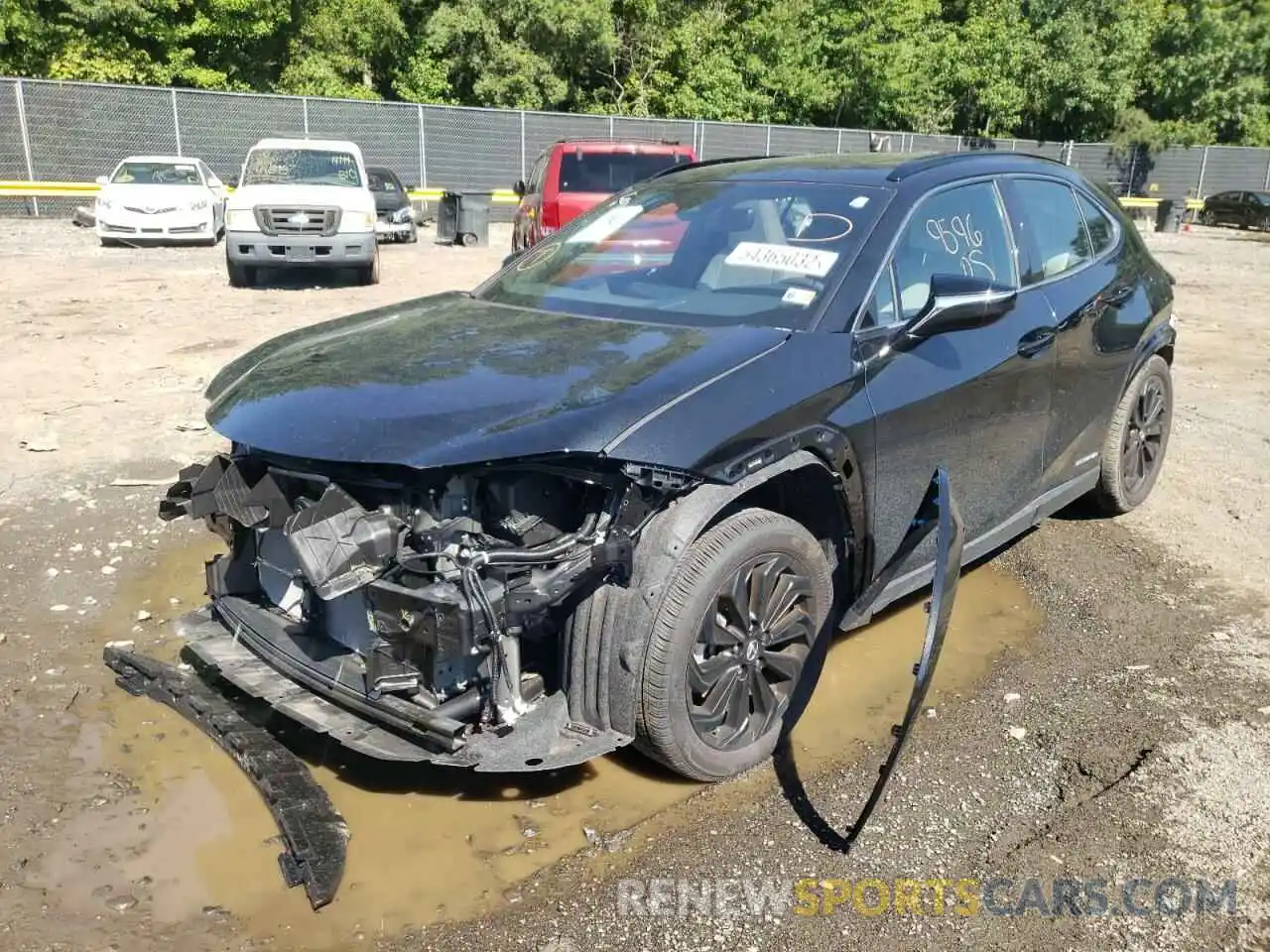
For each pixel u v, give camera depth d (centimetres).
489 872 288
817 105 3500
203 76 2778
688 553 303
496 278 452
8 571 476
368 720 299
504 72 3142
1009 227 442
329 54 3069
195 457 632
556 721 302
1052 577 489
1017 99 3669
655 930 266
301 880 272
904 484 367
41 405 735
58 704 370
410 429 283
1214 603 462
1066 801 320
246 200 1309
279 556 341
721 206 421
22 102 2333
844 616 364
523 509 292
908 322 364
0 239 1852
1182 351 1060
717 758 321
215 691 357
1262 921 271
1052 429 455
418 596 273
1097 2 3703
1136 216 3288
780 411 313
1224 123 4138
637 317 372
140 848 296
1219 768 335
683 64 3419
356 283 1414
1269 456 682
